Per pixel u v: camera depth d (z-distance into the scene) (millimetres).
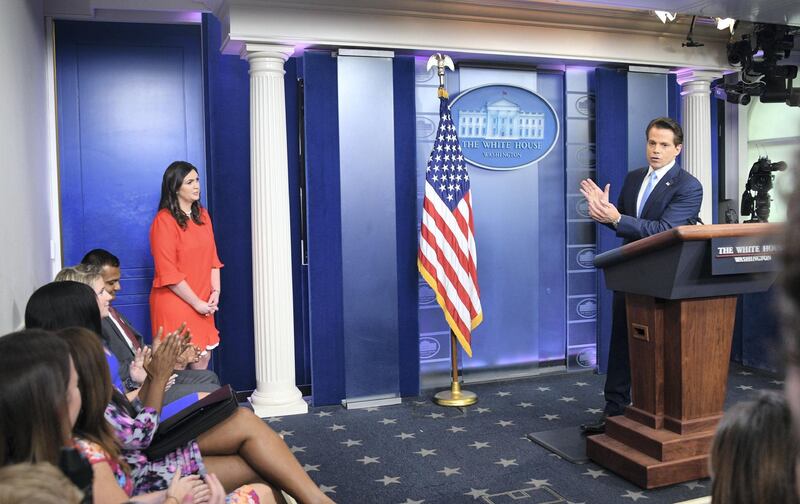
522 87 5395
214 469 2398
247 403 5031
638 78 5594
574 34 5199
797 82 6477
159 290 4262
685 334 3172
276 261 4656
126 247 4973
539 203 5562
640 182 3807
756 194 5602
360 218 4891
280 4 4473
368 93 4863
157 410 2254
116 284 3596
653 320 3262
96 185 4902
